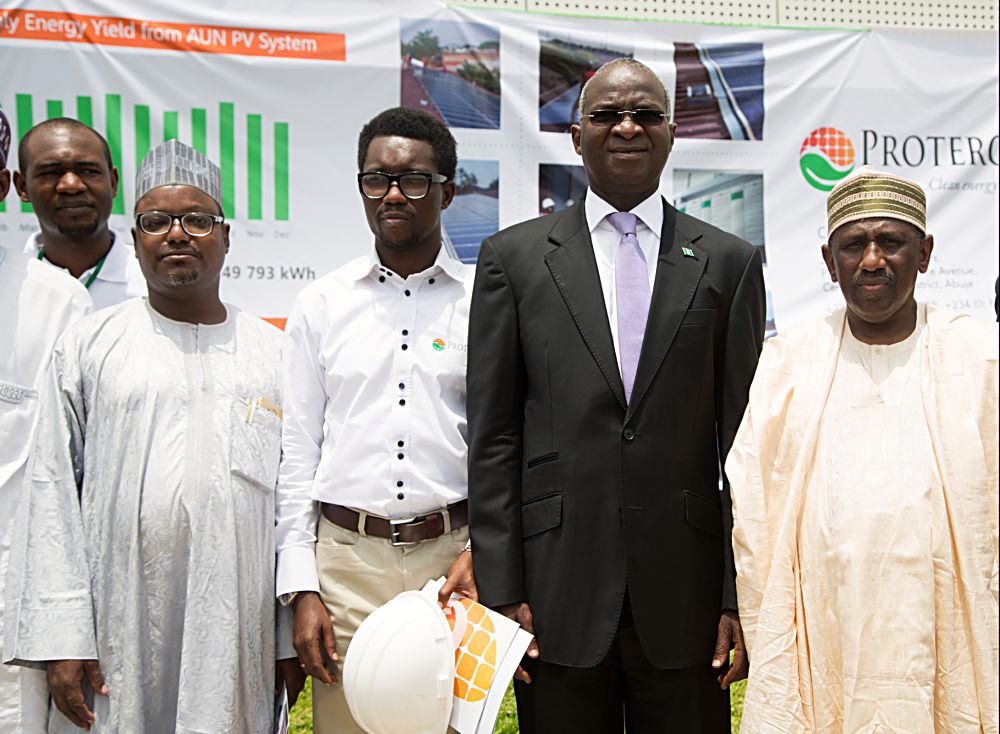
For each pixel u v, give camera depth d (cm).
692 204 366
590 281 205
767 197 369
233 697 199
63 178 262
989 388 175
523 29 354
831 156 371
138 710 196
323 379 225
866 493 174
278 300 344
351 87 344
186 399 209
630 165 205
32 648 192
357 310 223
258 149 340
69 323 226
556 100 357
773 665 176
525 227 218
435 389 219
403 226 217
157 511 200
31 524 199
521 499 206
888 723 165
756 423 189
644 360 199
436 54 349
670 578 198
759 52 367
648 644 196
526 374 211
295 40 341
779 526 185
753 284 212
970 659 167
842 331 193
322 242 345
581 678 202
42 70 325
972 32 376
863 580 169
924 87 375
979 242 378
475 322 212
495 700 193
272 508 218
